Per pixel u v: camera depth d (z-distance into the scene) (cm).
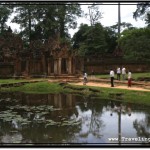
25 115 2177
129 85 3247
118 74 3847
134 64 5562
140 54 4275
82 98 3036
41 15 6256
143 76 4062
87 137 1578
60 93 3519
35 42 5466
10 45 5322
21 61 5281
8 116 2136
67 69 5084
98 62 5491
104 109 2370
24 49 5353
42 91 3756
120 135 1606
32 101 2875
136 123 1870
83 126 1825
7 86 4025
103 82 3888
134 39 4378
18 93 3569
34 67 5325
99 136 1587
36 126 1836
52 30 6288
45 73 5053
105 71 5497
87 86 3550
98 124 1869
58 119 2034
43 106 2561
